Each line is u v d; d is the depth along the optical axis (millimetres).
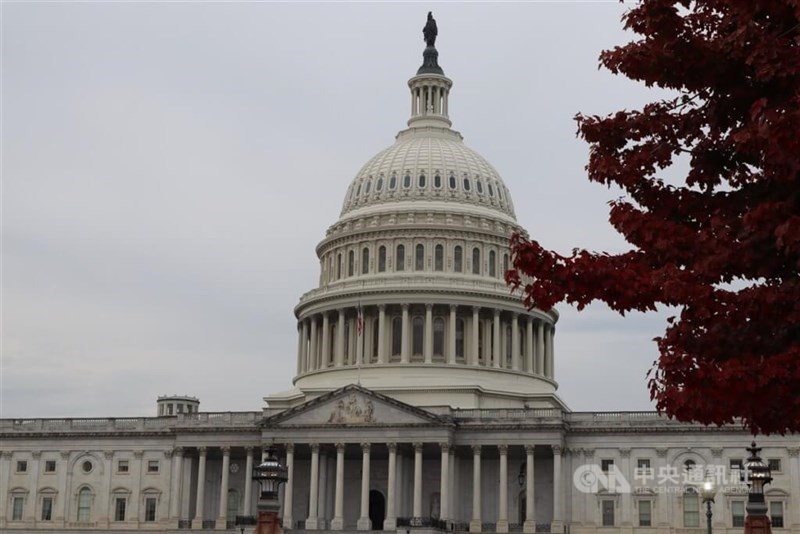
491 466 136750
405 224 158625
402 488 135375
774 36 25312
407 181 163500
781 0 25234
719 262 26203
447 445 129875
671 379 26453
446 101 175875
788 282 25688
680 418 26734
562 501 128625
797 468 125250
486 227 160875
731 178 28234
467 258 158375
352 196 168750
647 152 28375
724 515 126062
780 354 25406
